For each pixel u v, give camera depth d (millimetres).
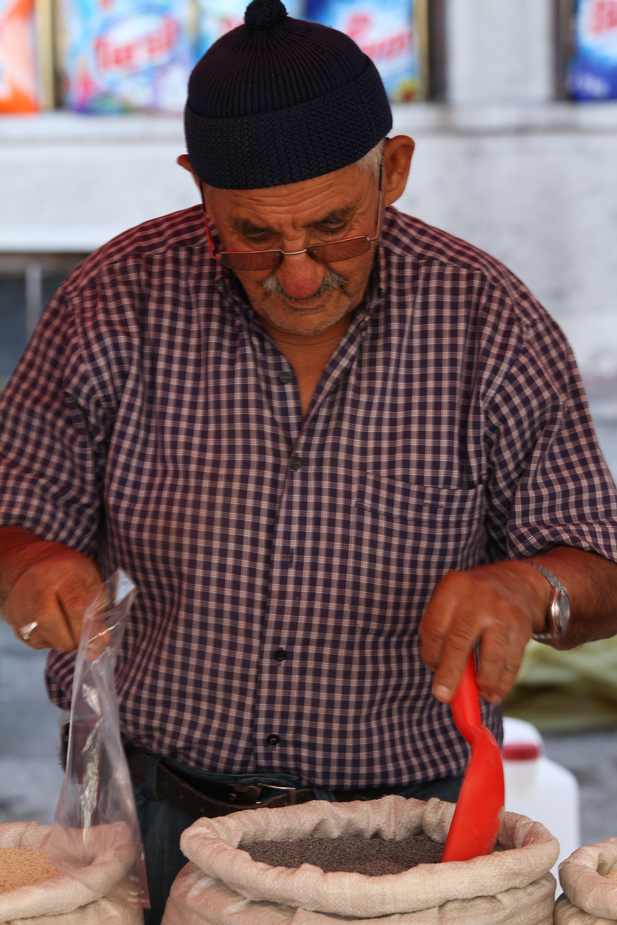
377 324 2930
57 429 2996
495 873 2172
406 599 2912
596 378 13000
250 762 2883
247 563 2887
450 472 2912
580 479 2918
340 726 2887
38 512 2959
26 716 8781
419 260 2969
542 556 2824
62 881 2221
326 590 2879
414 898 2131
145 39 12414
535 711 8719
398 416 2914
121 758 2426
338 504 2885
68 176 12602
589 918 2201
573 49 12680
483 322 2926
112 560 3037
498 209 12875
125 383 2953
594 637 2902
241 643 2883
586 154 12805
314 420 2889
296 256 2568
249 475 2902
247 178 2506
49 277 12688
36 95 12516
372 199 2635
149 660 2939
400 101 12734
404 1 12531
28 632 2625
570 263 12977
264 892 2182
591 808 7414
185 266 2982
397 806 2592
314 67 2510
